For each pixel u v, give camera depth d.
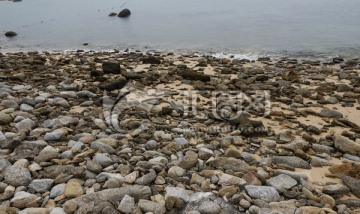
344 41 24.12
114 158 7.81
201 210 6.06
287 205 6.25
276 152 8.52
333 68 17.70
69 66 18.27
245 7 42.53
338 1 43.22
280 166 7.86
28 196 6.41
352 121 10.73
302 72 16.88
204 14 38.94
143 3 51.91
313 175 7.58
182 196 6.36
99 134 9.19
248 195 6.55
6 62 19.34
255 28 29.86
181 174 7.24
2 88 12.98
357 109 11.66
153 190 6.70
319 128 10.15
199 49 24.14
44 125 9.75
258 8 41.19
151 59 18.95
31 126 9.52
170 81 14.77
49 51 26.27
